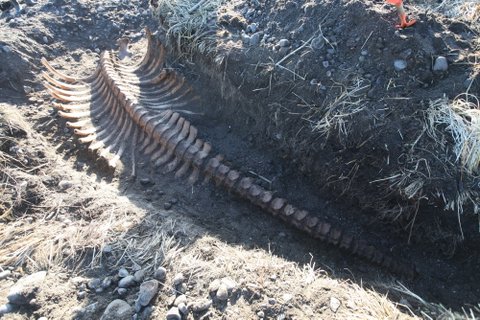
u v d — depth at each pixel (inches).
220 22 181.2
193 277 117.3
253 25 173.5
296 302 110.7
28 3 231.9
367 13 151.3
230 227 148.0
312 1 163.8
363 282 134.0
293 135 159.5
